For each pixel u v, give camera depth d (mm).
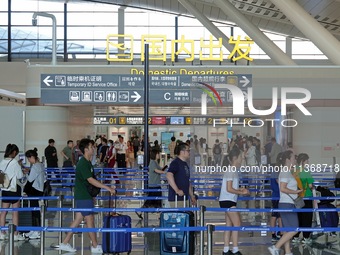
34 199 14492
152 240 14023
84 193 11922
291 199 11617
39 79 31594
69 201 23609
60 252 12375
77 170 11922
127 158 37656
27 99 31953
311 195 13539
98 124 41781
